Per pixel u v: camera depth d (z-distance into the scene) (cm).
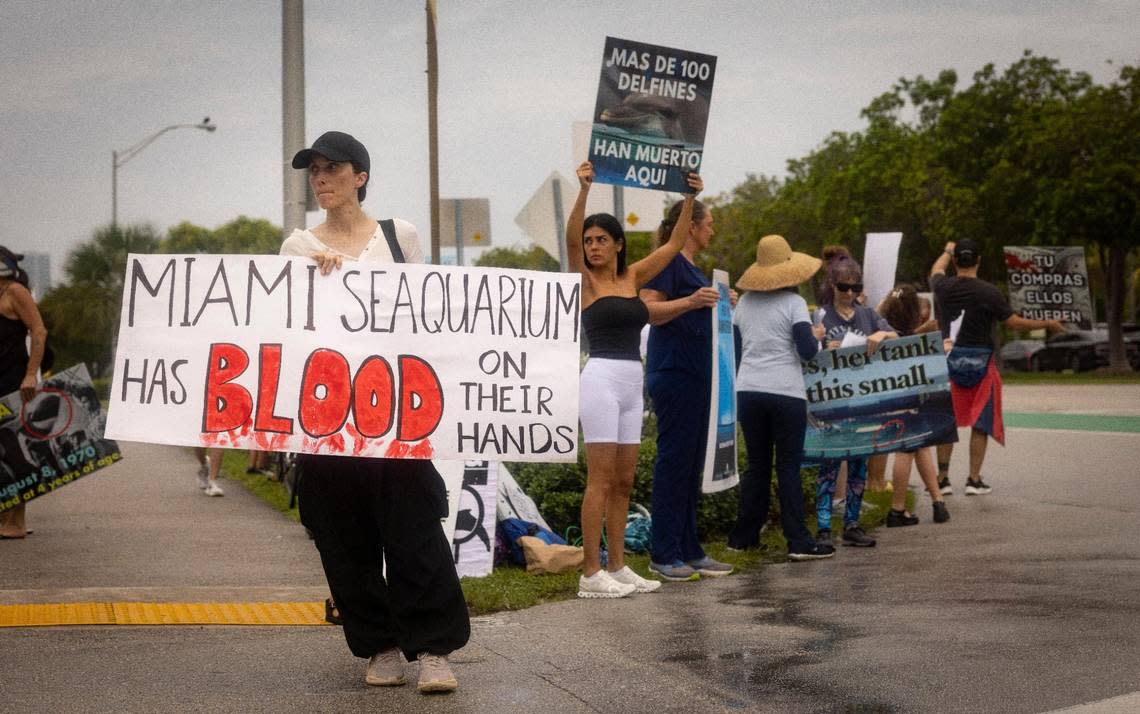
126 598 664
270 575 749
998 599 637
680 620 611
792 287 827
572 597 686
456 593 486
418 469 500
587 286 691
